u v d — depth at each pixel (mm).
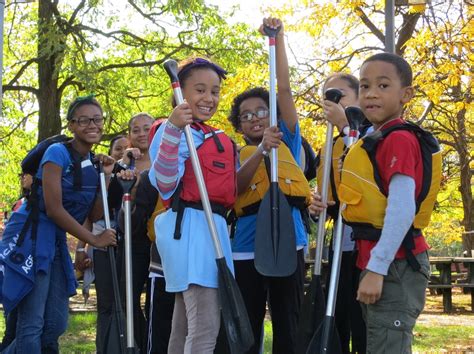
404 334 3342
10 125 20719
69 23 17391
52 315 4914
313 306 4109
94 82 16516
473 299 14070
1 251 4781
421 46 11898
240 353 3682
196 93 4090
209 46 18547
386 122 3543
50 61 17641
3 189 22016
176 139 3713
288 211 4219
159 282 5098
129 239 4656
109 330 4918
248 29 18734
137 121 6199
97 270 5773
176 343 4059
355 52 14398
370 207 3424
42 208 4855
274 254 4152
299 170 4738
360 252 3545
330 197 4570
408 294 3359
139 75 19438
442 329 10312
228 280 3730
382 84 3514
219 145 4008
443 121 17844
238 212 4668
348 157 3541
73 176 4914
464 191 22688
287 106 4805
